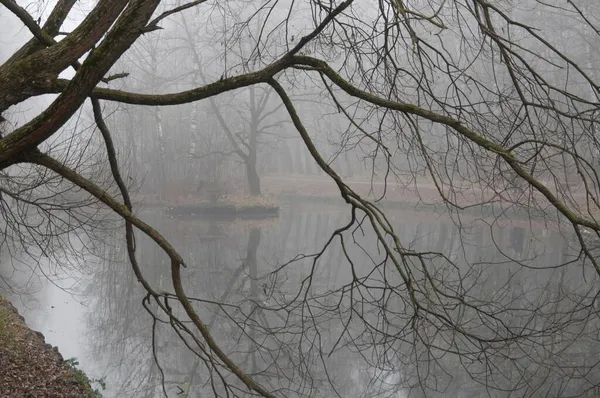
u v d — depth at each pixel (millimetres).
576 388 8727
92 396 8195
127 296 16531
